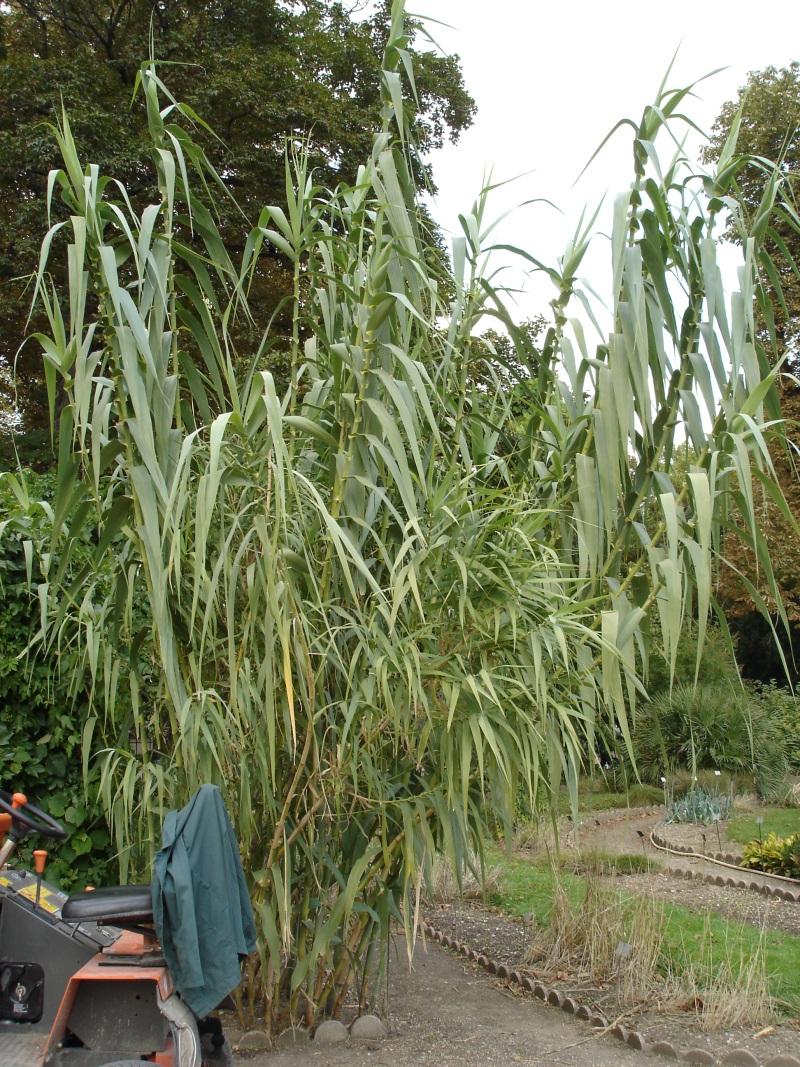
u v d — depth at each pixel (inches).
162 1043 102.8
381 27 589.6
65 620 142.5
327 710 129.1
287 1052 134.6
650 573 135.0
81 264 105.7
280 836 125.0
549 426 148.0
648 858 316.5
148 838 130.5
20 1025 108.1
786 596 600.7
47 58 573.6
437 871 230.2
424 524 132.1
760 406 127.2
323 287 147.9
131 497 119.2
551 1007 165.3
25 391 510.0
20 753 166.1
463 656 127.7
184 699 119.0
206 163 130.6
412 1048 138.5
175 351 129.0
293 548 127.6
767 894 276.1
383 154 131.5
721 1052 143.5
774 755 460.8
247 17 550.6
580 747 129.6
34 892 116.6
